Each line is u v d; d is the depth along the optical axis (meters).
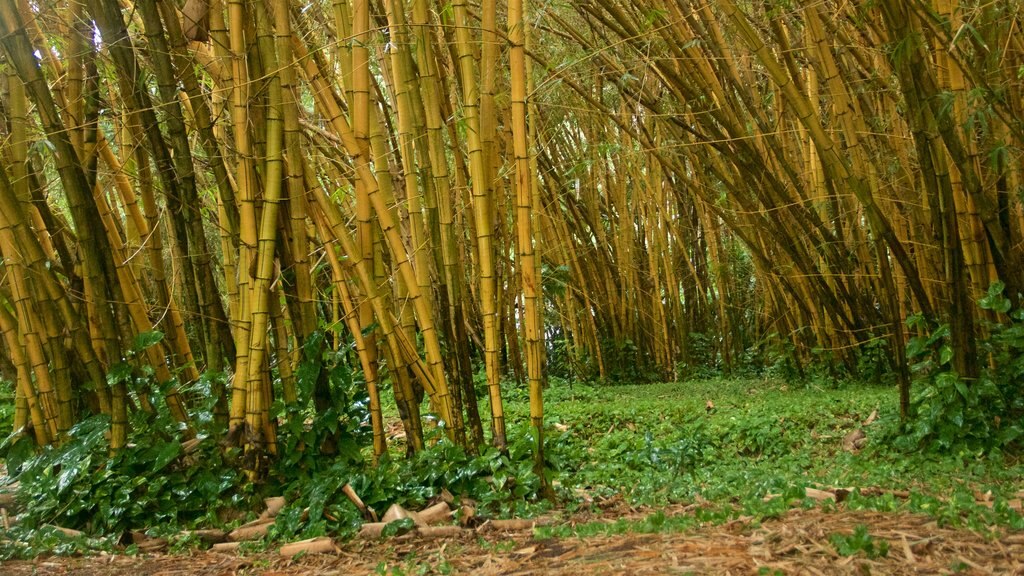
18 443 4.18
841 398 6.42
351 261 4.15
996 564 2.29
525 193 3.85
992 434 4.27
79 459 3.86
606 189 10.26
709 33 5.27
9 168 4.13
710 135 6.52
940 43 4.18
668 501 3.82
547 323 11.39
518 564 2.85
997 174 4.32
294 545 3.39
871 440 4.75
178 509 3.89
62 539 3.68
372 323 4.30
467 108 3.91
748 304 11.27
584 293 9.96
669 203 10.23
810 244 7.03
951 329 4.41
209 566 3.31
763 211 6.12
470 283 9.02
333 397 4.12
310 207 4.14
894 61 4.01
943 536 2.56
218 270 8.55
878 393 6.51
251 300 3.93
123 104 4.21
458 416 4.24
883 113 5.93
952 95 3.91
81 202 3.98
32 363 4.12
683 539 2.86
